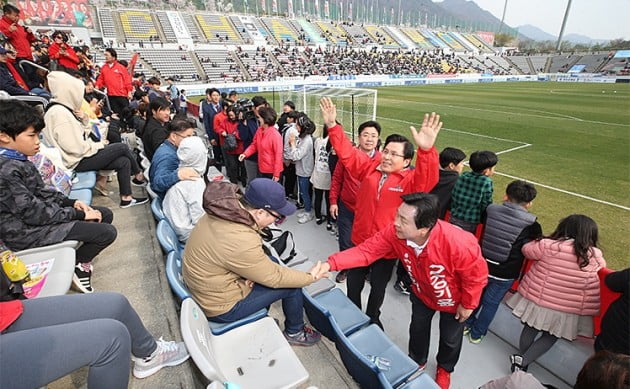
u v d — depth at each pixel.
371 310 2.86
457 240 1.89
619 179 7.65
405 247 2.11
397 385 1.96
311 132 4.79
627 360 1.24
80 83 3.51
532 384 1.54
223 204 1.76
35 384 1.17
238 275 1.91
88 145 3.54
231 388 1.49
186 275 1.95
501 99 24.05
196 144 2.86
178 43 42.06
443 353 2.40
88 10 38.88
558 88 33.59
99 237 2.34
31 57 6.56
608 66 49.34
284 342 1.92
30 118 2.03
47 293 1.81
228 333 1.96
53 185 2.86
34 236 2.11
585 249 2.22
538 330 2.51
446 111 18.39
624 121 15.46
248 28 50.53
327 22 61.94
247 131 5.86
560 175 7.95
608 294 2.23
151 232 3.36
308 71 43.03
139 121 6.26
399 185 2.61
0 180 1.95
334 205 3.73
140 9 44.03
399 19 83.12
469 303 2.04
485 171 3.02
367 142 3.15
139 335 1.68
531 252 2.46
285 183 5.98
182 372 1.79
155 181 3.00
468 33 79.25
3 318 1.30
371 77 37.03
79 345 1.24
